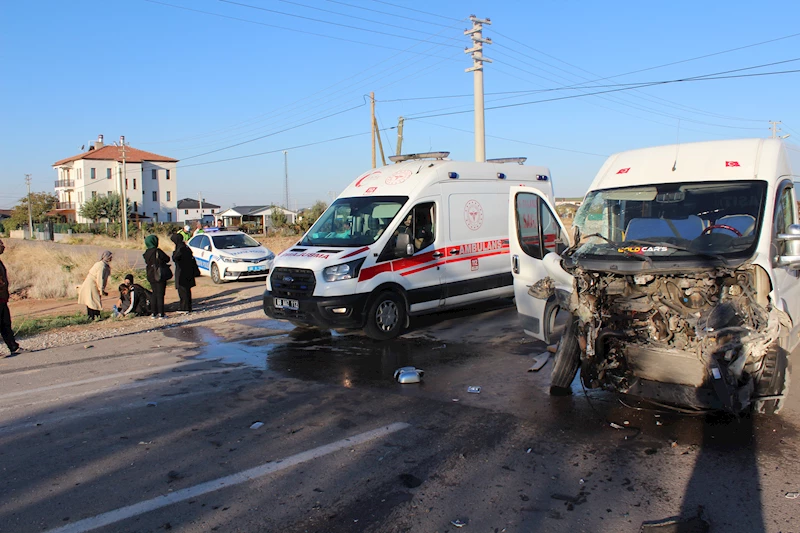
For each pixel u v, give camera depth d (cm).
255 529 370
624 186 590
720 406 457
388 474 441
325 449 491
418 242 941
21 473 459
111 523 380
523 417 550
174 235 1227
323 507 395
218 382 701
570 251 553
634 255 490
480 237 1030
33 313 1328
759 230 493
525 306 742
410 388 655
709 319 454
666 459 451
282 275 912
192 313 1229
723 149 582
